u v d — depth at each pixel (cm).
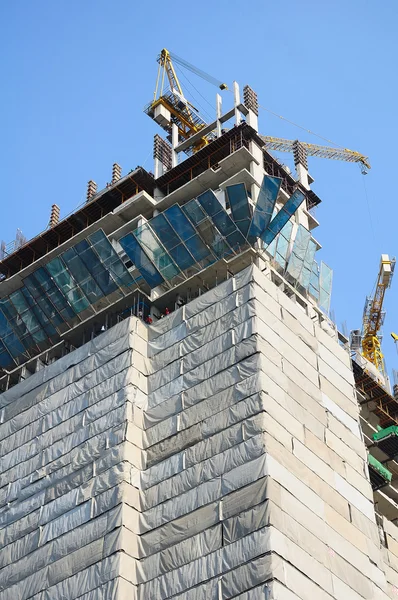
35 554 8556
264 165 11819
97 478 8669
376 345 16612
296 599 7175
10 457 9638
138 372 9319
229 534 7588
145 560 7956
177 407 8844
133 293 10288
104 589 7812
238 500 7744
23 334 11100
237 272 10062
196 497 8019
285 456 8100
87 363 9750
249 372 8575
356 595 7794
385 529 9725
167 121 13625
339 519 8244
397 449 11250
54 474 9075
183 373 9069
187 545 7769
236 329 8988
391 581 9306
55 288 10931
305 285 10538
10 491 9312
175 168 11700
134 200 11262
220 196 10988
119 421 8938
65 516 8638
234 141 11531
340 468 8700
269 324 9044
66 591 8062
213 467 8119
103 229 11500
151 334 9681
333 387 9369
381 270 17012
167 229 10400
